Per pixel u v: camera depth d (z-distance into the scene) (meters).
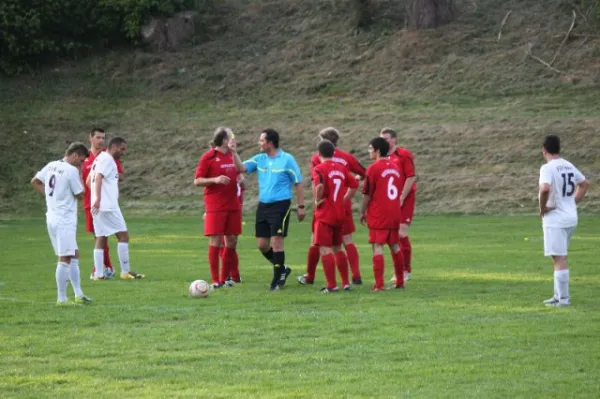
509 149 119.62
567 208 41.94
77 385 28.39
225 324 38.16
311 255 51.12
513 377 28.89
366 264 61.56
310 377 29.19
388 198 47.50
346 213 49.97
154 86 158.38
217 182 49.06
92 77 161.38
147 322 38.94
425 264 60.03
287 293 47.47
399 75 151.25
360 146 125.75
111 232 54.78
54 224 43.78
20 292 48.69
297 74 157.75
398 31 164.38
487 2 167.62
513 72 146.50
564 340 34.22
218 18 177.25
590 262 59.47
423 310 41.12
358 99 146.88
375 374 29.53
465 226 90.06
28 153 132.88
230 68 161.75
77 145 44.19
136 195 121.19
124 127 142.25
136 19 167.75
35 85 158.50
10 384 28.47
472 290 47.56
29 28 161.12
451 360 31.31
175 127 140.38
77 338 35.44
